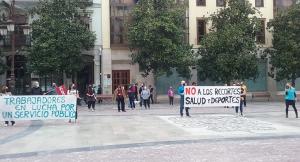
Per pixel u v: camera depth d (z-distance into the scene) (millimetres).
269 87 47219
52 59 38375
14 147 14844
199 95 26547
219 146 14094
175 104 40250
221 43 40656
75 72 40719
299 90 47719
